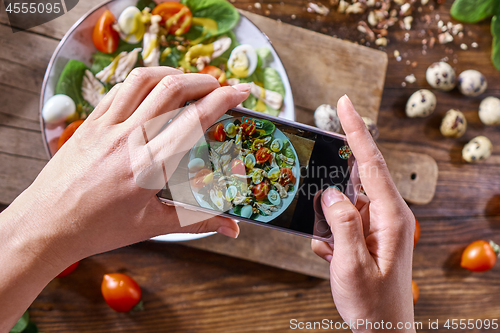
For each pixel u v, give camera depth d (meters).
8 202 0.70
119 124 0.57
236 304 0.75
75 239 0.57
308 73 0.74
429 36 0.78
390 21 0.77
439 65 0.75
